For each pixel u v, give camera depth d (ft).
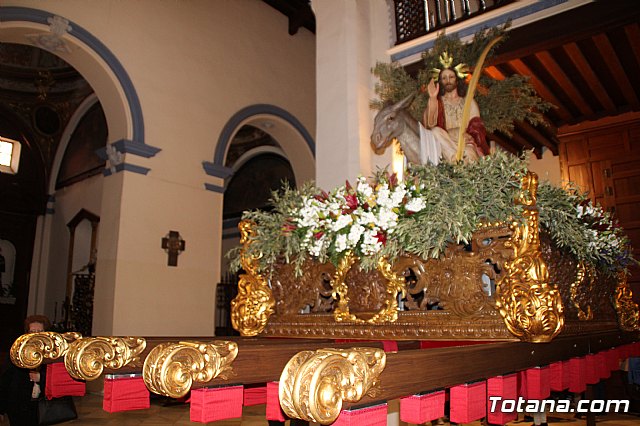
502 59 19.44
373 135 11.89
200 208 31.14
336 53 17.93
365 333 10.03
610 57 21.45
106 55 28.02
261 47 37.52
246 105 35.55
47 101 44.14
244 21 36.60
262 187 50.96
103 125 40.52
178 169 30.42
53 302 42.22
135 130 28.60
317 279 11.06
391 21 20.66
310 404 4.06
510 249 8.49
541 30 18.21
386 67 15.79
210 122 32.89
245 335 11.71
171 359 5.45
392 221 9.18
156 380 5.40
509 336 8.37
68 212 43.11
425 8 20.31
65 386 7.91
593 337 11.15
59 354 7.63
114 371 7.22
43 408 13.73
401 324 9.55
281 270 11.71
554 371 9.36
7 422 19.57
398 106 11.94
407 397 5.77
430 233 8.78
